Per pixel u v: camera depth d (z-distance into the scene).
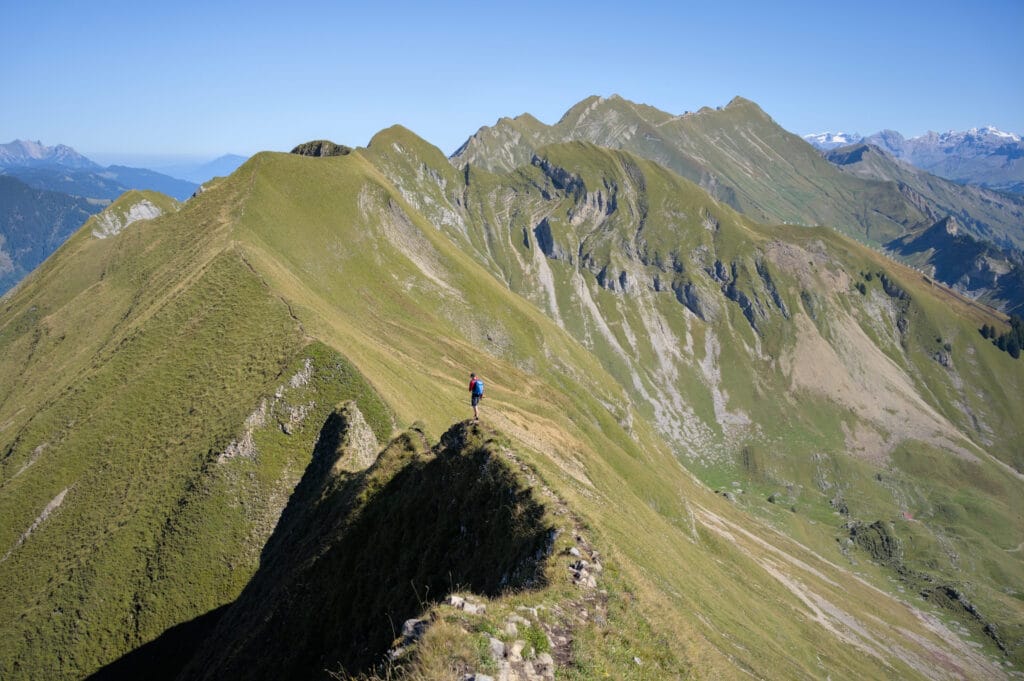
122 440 78.00
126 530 68.38
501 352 171.25
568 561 23.03
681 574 75.25
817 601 152.12
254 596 47.84
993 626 193.75
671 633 22.41
